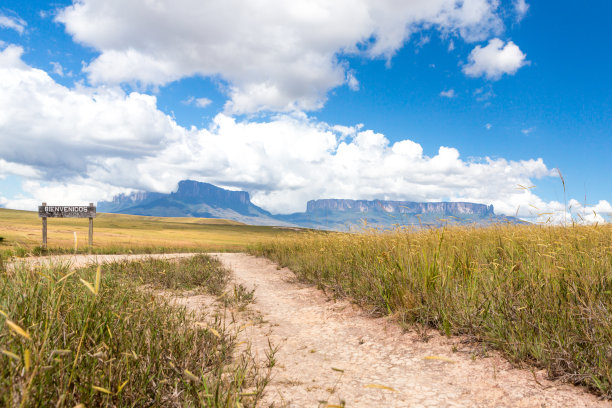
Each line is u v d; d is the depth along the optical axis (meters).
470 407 2.72
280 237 17.98
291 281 9.28
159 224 163.75
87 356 2.34
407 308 4.86
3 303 2.62
